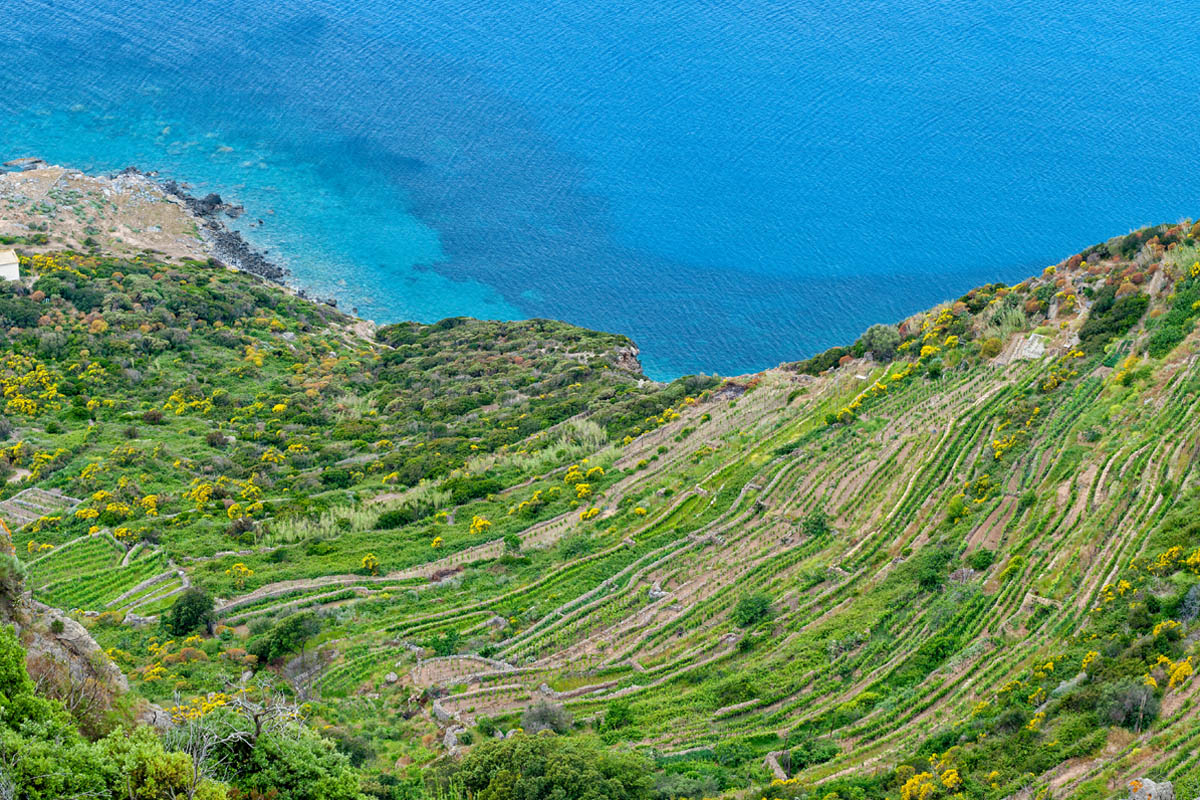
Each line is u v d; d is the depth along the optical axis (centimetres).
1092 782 5188
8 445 10775
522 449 11356
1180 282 9788
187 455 11106
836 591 7812
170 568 8700
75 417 11831
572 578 8538
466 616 8081
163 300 14912
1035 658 6494
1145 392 8856
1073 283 10938
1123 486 7762
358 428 12438
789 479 9469
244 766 4406
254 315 15688
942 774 5528
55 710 3944
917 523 8425
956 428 9369
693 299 18038
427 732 6544
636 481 10094
